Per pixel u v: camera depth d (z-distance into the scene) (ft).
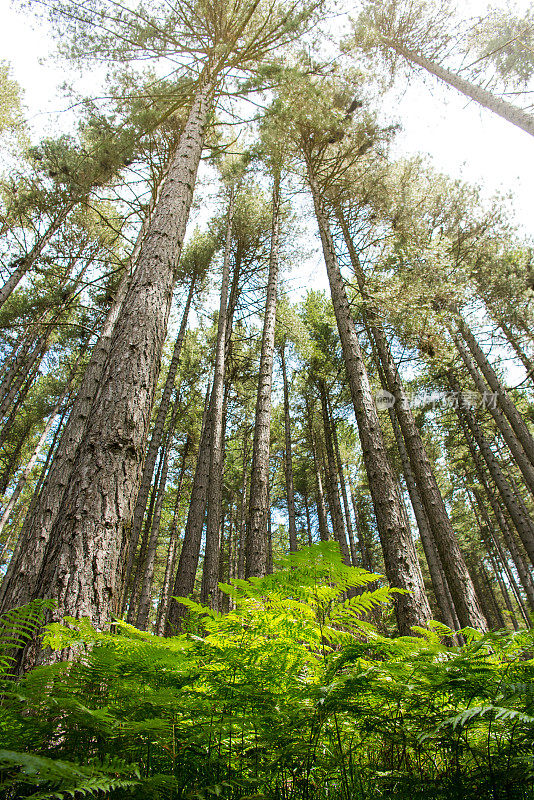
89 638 5.16
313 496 67.77
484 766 4.86
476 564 64.69
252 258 42.09
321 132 27.76
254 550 20.06
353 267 33.14
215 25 20.33
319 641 6.15
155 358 11.03
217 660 5.00
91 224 35.58
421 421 40.60
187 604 5.87
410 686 4.85
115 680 4.53
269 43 20.74
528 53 26.53
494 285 33.60
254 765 4.83
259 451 23.41
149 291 11.85
